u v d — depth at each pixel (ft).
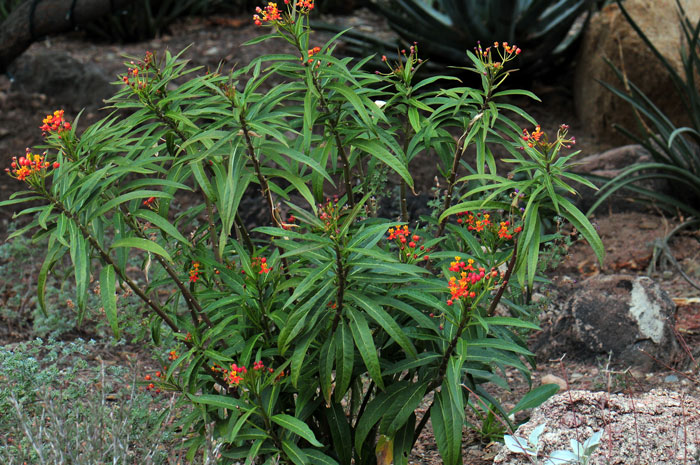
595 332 11.49
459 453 6.66
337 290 6.69
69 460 7.58
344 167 7.57
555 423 7.45
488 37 19.83
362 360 7.34
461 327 6.68
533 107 20.81
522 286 6.57
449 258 7.95
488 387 11.08
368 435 7.88
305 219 6.26
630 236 14.87
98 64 22.18
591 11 20.22
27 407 8.95
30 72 21.76
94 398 8.39
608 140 18.81
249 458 6.60
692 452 7.07
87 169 6.91
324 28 21.63
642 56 17.61
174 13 25.98
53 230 6.63
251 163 7.45
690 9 18.19
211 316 7.67
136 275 14.52
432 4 22.93
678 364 11.00
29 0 19.35
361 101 6.82
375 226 6.53
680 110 17.52
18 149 19.66
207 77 7.10
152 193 6.48
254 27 26.11
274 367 7.53
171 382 7.54
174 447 8.50
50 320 12.25
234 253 8.12
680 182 15.25
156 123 7.29
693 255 14.24
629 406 7.73
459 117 7.77
